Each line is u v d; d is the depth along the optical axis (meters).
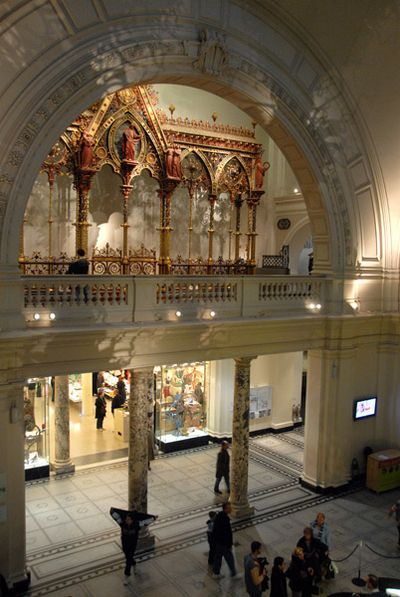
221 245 17.09
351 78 11.82
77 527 11.20
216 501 12.53
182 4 9.82
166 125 14.05
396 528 11.67
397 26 10.78
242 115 17.34
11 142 8.60
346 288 13.09
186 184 14.83
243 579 9.64
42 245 13.89
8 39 8.39
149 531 10.80
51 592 9.13
